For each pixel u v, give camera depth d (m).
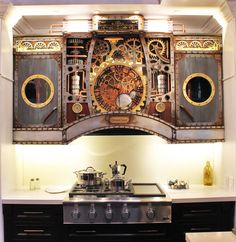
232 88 3.19
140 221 2.96
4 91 3.16
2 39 3.11
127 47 3.45
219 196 3.08
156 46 3.45
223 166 3.43
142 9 3.20
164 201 2.97
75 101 3.39
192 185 3.64
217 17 3.38
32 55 3.40
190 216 3.04
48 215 3.03
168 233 3.01
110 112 3.30
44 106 3.39
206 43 3.45
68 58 3.44
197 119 3.41
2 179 3.09
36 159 3.69
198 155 3.74
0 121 3.07
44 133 3.36
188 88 3.42
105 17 3.34
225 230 3.07
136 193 3.11
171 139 3.35
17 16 3.31
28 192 3.31
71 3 3.05
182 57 3.43
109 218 2.95
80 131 3.33
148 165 3.70
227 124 3.33
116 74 3.43
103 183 3.41
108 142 3.69
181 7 3.16
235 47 3.13
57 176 3.69
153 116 3.34
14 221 3.04
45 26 3.70
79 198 3.02
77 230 3.00
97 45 3.45
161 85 3.41
